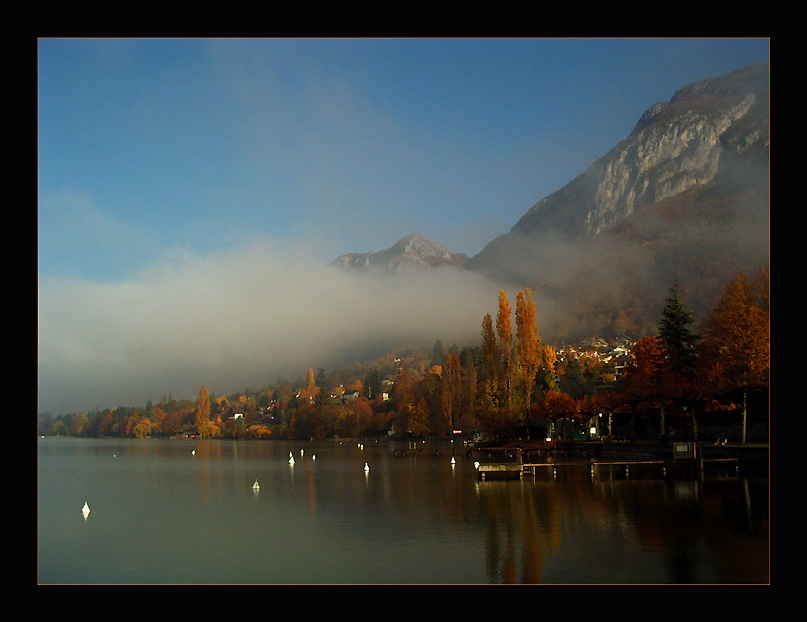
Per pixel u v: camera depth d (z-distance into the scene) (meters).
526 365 144.00
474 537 44.94
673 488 64.38
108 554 44.06
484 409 148.75
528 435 142.50
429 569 37.69
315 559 40.81
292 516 56.69
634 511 52.00
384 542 44.56
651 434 125.38
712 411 101.06
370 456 147.00
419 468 104.88
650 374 108.31
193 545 46.06
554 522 48.97
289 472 105.75
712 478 70.81
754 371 79.94
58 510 64.12
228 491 79.06
